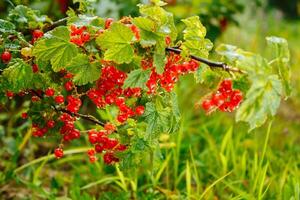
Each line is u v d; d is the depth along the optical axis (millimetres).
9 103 1594
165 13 943
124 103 1022
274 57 980
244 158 1467
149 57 962
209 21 1843
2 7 1544
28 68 1021
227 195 1464
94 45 989
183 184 1492
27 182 1426
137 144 1044
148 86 986
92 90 1028
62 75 1051
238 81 971
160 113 1020
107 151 1084
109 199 1373
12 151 1535
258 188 1367
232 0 1923
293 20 4293
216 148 1585
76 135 1104
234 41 2631
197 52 983
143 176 1497
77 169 1509
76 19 1016
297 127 2039
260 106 922
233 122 1848
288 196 1362
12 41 1062
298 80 2607
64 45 984
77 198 1367
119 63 955
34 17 1129
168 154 1519
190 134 1704
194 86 2012
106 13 1703
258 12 2877
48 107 1085
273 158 1587
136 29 964
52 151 1654
